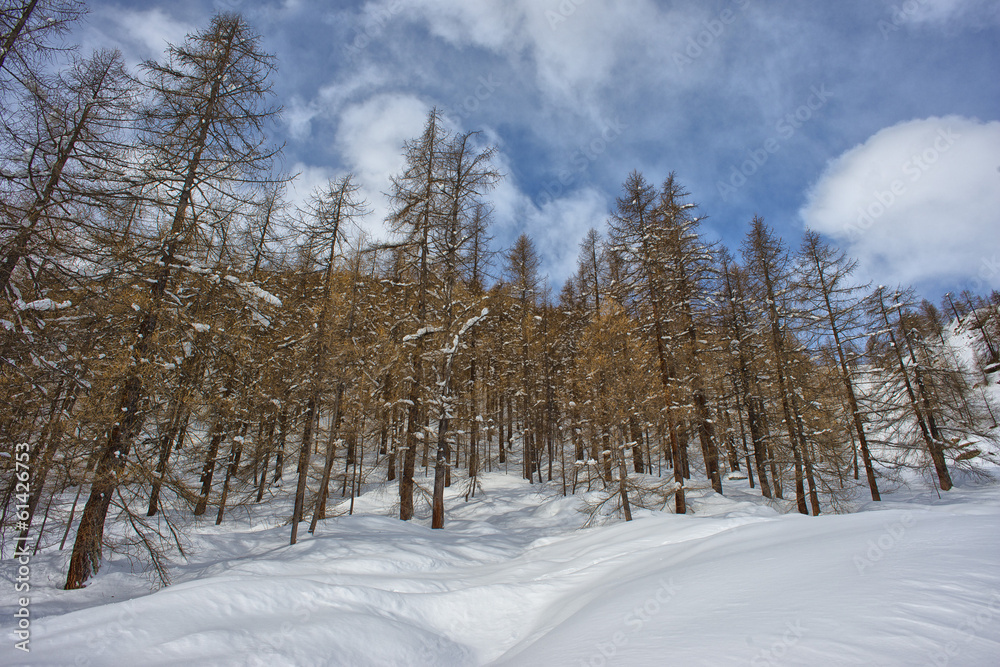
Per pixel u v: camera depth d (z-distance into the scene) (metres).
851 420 18.81
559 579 8.39
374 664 5.27
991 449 23.70
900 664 2.23
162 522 13.55
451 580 8.52
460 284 16.30
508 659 5.13
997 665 2.03
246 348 11.69
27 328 7.11
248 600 5.96
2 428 7.33
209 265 10.04
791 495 19.42
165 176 9.36
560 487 20.89
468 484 22.20
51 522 11.42
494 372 25.14
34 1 7.52
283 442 15.23
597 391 15.81
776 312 15.83
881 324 20.45
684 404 15.65
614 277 17.77
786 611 3.50
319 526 13.40
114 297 8.37
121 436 8.27
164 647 4.61
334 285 14.45
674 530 9.77
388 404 15.39
